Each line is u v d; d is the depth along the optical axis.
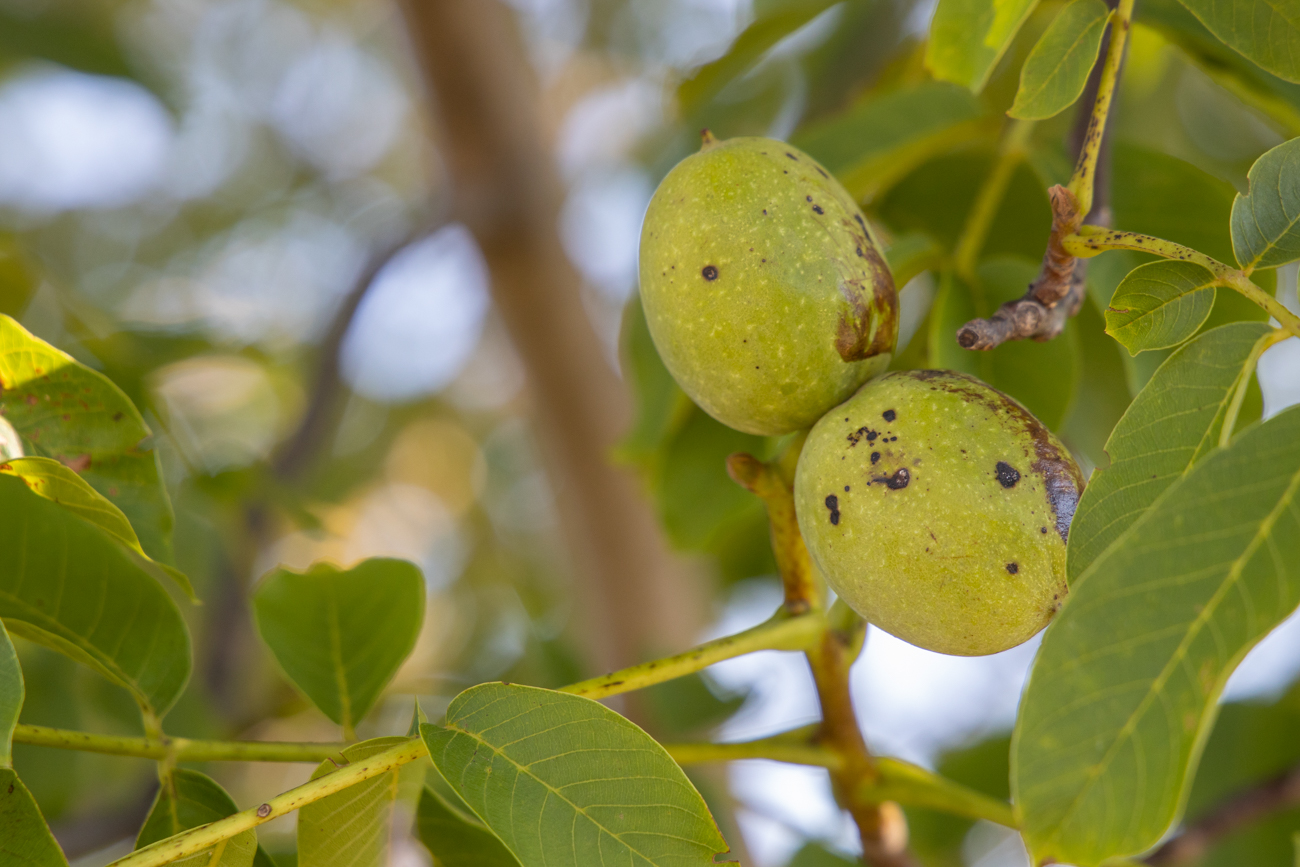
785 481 0.46
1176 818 0.39
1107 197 0.47
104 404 0.45
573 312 0.83
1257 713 0.67
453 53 0.78
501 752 0.42
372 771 0.42
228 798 0.46
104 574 0.47
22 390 0.45
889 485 0.43
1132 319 0.42
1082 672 0.39
